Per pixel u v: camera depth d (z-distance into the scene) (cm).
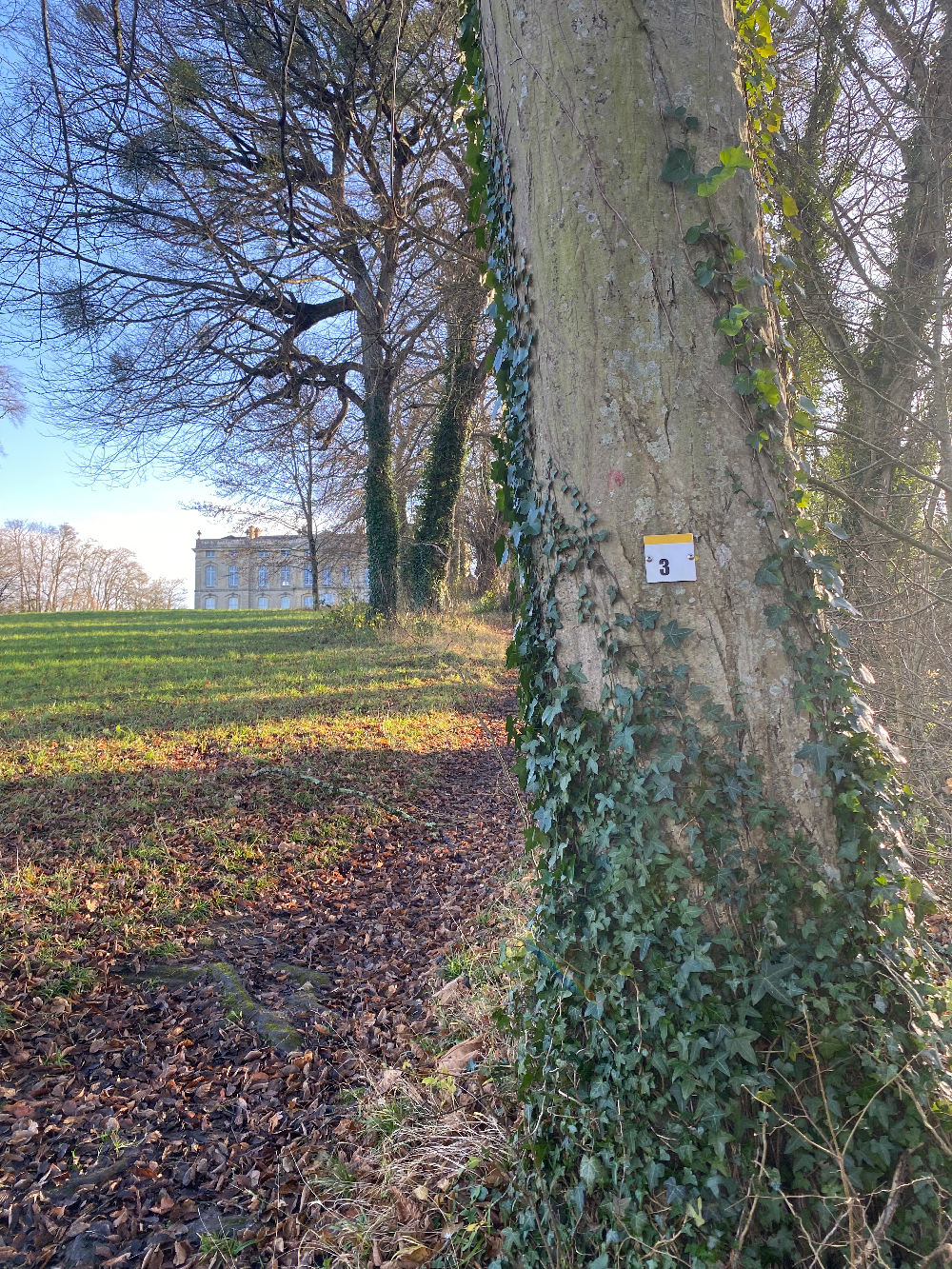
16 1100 353
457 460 1953
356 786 809
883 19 594
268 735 954
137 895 548
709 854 227
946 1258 186
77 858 584
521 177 267
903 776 421
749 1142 209
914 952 229
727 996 221
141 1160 323
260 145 1394
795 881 223
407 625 1836
